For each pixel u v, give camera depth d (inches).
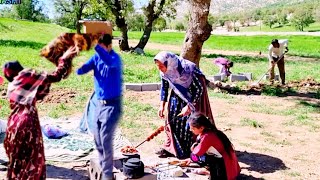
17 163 189.8
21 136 186.7
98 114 210.5
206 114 273.6
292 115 413.4
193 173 251.9
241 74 619.2
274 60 570.3
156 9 1061.1
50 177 246.2
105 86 207.9
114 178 219.0
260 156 294.2
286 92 530.9
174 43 1656.0
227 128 358.9
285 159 290.5
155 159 274.7
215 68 760.3
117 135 318.3
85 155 278.1
